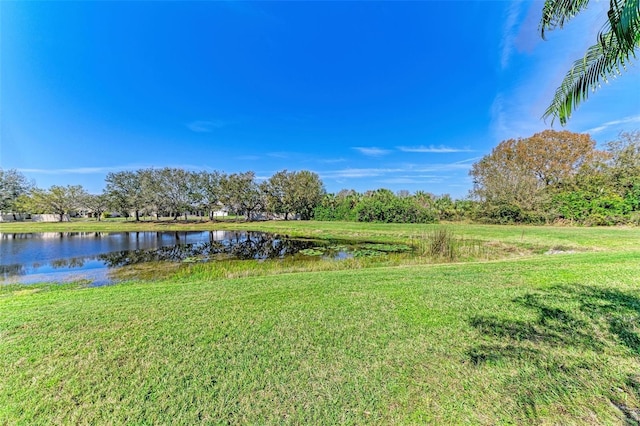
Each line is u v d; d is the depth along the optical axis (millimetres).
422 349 2729
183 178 34062
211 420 1883
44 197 36375
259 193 35688
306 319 3541
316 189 36219
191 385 2250
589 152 22203
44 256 12172
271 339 3006
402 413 1892
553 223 20438
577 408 1900
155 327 3367
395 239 16578
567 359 2496
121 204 34281
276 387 2199
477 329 3135
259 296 4562
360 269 7355
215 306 4094
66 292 5352
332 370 2408
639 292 4234
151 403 2061
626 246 10719
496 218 23172
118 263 10602
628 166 18453
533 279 5191
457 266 6988
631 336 2867
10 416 1966
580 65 3604
